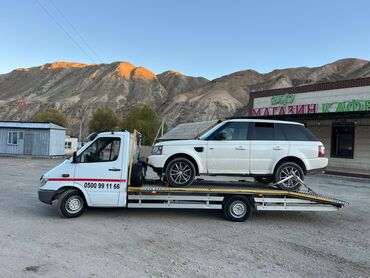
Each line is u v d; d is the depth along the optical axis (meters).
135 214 8.48
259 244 6.34
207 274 4.84
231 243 6.35
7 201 9.70
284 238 6.80
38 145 31.02
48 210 8.66
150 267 5.04
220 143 8.41
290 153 8.47
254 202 8.11
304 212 9.38
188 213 8.79
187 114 124.44
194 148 8.41
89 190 7.88
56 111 82.75
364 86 20.94
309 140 8.69
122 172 7.95
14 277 4.53
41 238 6.26
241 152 8.40
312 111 23.94
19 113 152.75
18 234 6.46
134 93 172.00
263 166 8.45
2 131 31.38
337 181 16.72
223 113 121.62
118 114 138.38
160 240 6.40
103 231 6.87
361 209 9.91
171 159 8.41
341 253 5.96
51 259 5.22
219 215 8.65
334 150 22.75
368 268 5.30
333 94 22.69
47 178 7.87
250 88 172.38
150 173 14.53
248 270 5.04
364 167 20.84
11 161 25.94
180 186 8.29
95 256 5.42
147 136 66.00
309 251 6.03
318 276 4.92
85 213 8.41
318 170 8.62
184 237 6.64
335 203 8.20
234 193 8.02
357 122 21.20
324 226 7.88
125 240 6.32
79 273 4.72
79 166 7.90
